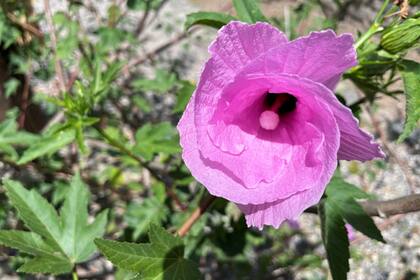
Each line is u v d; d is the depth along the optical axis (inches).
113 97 30.6
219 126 10.3
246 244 24.0
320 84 8.8
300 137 10.7
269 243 29.7
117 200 29.4
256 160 10.7
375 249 33.6
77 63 27.9
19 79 31.1
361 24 20.8
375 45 11.8
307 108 10.4
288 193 10.1
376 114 37.2
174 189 23.9
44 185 26.6
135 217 23.8
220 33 8.8
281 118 11.2
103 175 29.5
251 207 10.5
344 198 13.5
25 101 29.3
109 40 26.4
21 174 27.6
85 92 18.1
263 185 10.5
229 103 10.1
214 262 30.3
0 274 29.4
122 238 23.9
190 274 12.2
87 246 14.7
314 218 34.0
